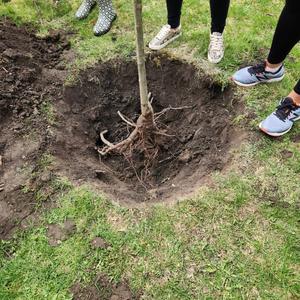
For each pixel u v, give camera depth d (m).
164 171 3.40
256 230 2.66
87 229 2.66
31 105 3.36
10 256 2.58
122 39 4.00
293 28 2.93
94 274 2.48
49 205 2.78
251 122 3.24
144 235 2.63
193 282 2.45
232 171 2.96
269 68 3.36
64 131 3.31
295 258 2.54
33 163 2.97
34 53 3.81
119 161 3.46
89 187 2.86
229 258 2.54
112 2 4.43
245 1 4.38
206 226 2.68
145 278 2.46
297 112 3.09
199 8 4.28
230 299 2.38
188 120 3.62
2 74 3.43
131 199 2.90
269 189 2.86
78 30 4.19
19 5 4.39
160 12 4.25
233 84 3.52
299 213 2.74
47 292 2.43
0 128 3.17
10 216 2.73
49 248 2.59
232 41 3.90
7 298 2.41
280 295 2.40
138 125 3.17
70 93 3.61
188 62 3.74
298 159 3.02
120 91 3.82
